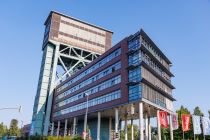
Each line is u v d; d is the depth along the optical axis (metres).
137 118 62.00
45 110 79.06
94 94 57.41
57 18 84.38
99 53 88.69
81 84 66.88
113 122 66.06
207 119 44.03
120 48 51.06
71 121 77.31
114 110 51.41
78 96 66.62
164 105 51.19
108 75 52.75
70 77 76.31
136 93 42.56
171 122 52.88
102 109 51.53
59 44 82.19
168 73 58.59
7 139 85.00
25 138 58.97
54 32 82.44
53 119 80.38
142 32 45.78
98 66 59.56
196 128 42.41
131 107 47.06
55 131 87.56
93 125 65.62
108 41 92.88
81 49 85.44
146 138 51.09
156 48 52.56
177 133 71.31
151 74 47.34
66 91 76.50
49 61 82.44
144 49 45.22
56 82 83.19
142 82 42.66
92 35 89.62
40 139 50.69
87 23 89.44
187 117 43.25
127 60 47.25
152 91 46.03
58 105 79.75
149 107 47.22
